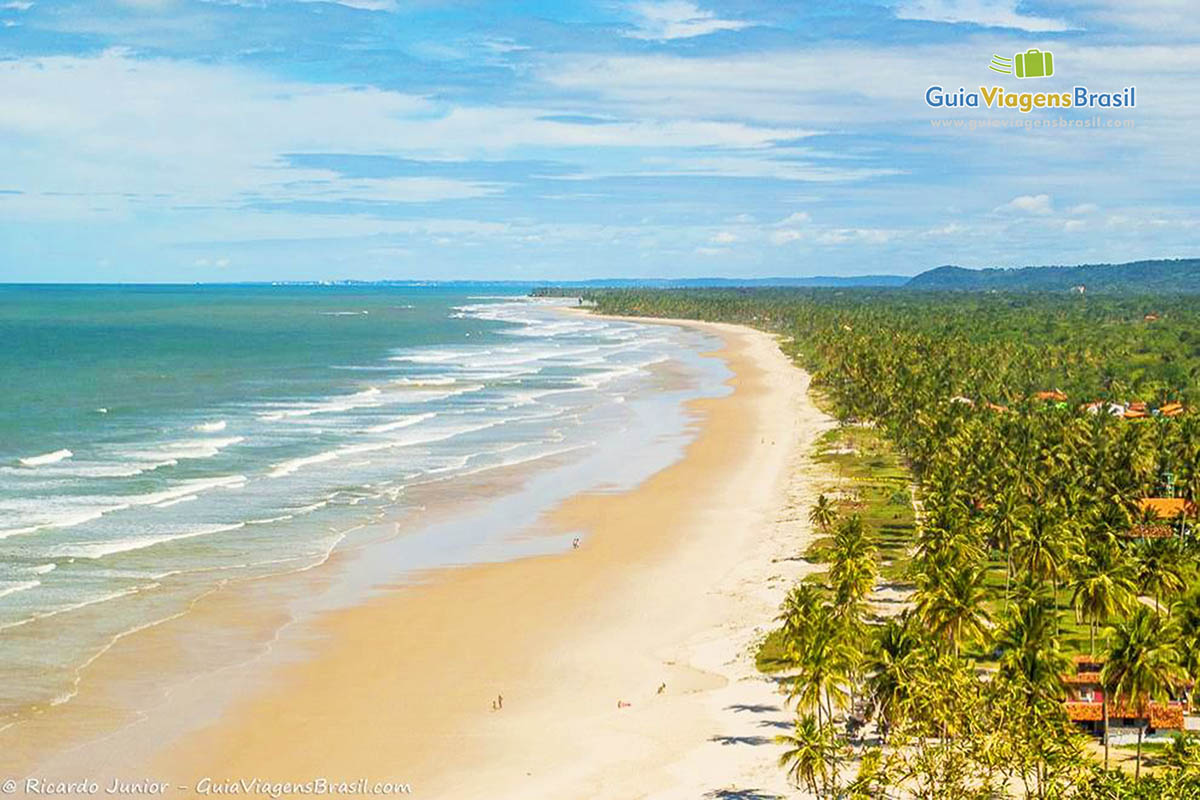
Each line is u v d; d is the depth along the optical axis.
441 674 69.75
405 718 63.47
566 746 60.38
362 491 116.44
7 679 66.38
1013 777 52.28
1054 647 59.94
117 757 57.72
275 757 58.44
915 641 58.25
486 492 117.50
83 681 66.69
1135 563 78.00
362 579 87.81
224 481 118.50
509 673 70.00
